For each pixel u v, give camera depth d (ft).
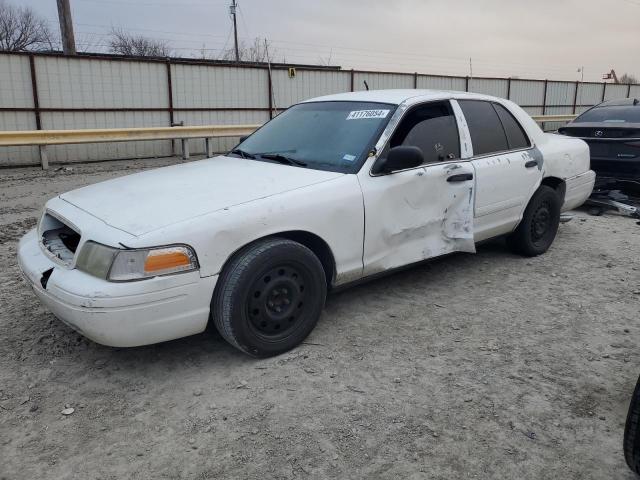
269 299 10.83
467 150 14.67
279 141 14.35
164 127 47.75
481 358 11.29
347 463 8.15
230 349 11.57
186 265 9.67
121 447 8.50
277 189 11.20
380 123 13.08
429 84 67.77
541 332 12.52
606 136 25.61
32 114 43.70
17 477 7.85
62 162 43.98
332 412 9.39
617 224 22.99
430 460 8.23
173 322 9.78
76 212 10.93
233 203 10.51
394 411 9.43
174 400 9.74
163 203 10.56
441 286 15.26
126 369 10.77
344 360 11.13
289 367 10.84
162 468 8.05
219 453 8.37
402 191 12.78
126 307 9.26
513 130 16.49
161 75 49.83
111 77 47.06
